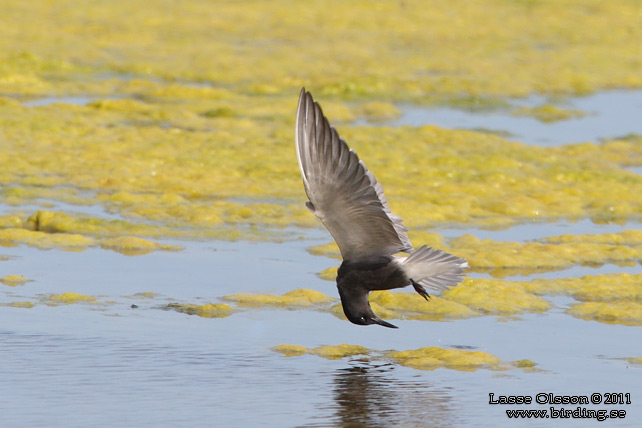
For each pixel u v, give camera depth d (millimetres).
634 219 17312
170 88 27172
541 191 18906
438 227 16406
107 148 20906
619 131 24922
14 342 10383
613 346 10781
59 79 28484
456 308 12047
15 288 12383
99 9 39375
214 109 25203
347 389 9305
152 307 11805
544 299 12641
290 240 15305
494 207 17625
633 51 35938
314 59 32156
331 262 14086
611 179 20031
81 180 18469
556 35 38344
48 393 8977
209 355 10180
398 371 9875
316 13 40750
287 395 9109
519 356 10422
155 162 20031
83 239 14797
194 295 12352
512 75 31328
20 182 18156
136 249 14461
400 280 6699
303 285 12922
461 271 6613
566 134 24469
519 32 38688
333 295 12547
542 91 29609
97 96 26688
